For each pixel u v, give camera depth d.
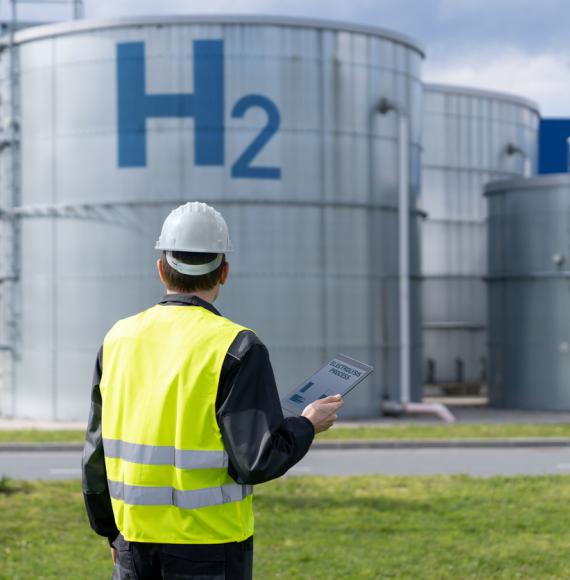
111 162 20.16
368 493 10.41
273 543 7.90
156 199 19.97
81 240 20.39
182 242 3.32
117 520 3.27
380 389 21.00
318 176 20.30
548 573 6.88
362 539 8.05
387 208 21.16
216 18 19.89
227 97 19.91
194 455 3.09
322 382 3.32
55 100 20.58
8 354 21.28
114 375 3.31
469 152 30.31
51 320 20.66
